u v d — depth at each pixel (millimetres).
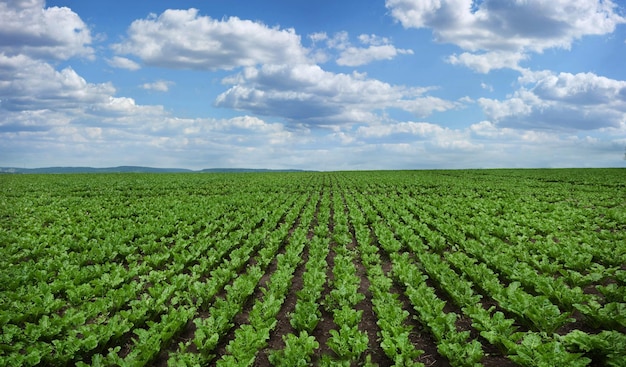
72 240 14695
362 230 17172
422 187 38500
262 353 7641
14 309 8664
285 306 9945
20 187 37688
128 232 16484
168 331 7812
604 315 7746
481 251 12953
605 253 12203
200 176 59094
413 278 10398
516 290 9039
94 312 8484
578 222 18500
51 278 11328
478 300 9047
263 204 25906
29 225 18047
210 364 7289
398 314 8219
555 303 9023
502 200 26469
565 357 5980
